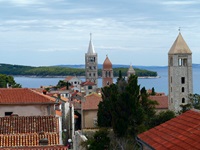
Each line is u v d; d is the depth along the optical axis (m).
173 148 25.92
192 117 30.12
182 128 28.81
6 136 40.38
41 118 49.06
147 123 94.19
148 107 98.94
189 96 149.50
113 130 77.50
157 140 28.81
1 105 62.69
